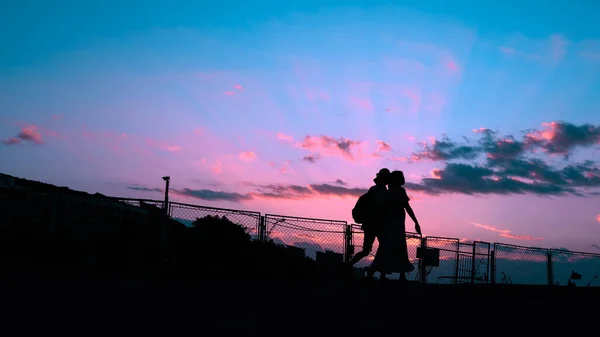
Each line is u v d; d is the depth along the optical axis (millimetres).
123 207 13398
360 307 6559
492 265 18703
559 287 15461
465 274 18031
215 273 12523
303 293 8047
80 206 13508
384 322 5418
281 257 13648
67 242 12523
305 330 4680
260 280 11469
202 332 4297
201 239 12914
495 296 10047
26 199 13453
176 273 12094
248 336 4250
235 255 12945
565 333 5465
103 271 11656
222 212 13930
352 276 11227
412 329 5078
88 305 5438
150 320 4727
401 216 10195
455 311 6730
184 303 6027
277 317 5336
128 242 12617
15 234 12625
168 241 12914
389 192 10219
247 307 5977
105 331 4105
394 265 9930
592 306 9031
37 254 12219
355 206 10641
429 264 17375
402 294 8688
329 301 6992
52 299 5766
